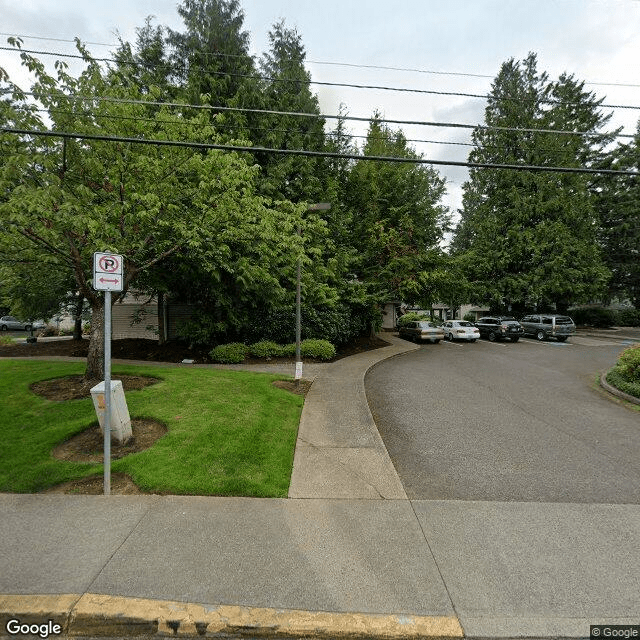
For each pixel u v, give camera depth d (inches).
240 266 484.4
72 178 333.1
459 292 899.4
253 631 107.5
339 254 725.3
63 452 216.8
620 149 1352.1
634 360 404.8
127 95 337.4
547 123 1258.0
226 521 153.9
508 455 235.1
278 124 724.0
